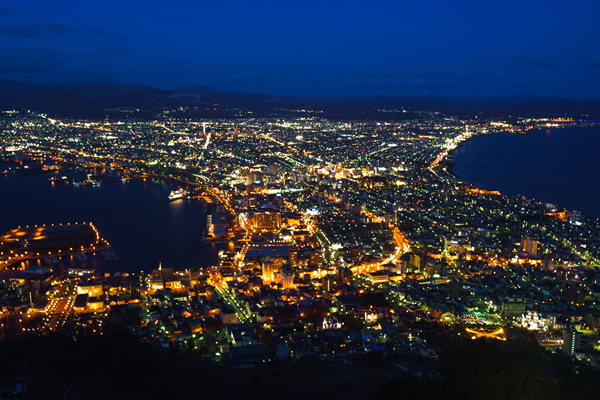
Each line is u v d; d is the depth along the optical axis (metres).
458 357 153.38
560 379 157.25
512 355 164.00
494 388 130.25
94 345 174.12
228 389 178.00
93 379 158.12
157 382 166.88
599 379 156.62
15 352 157.50
